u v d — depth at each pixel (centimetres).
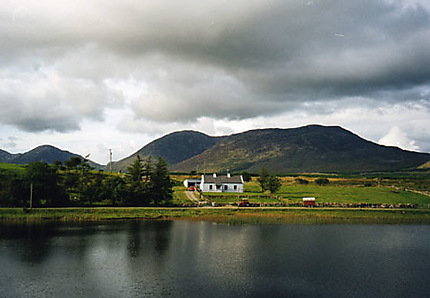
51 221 8750
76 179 11688
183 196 13512
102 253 5641
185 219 9250
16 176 10650
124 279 4372
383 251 5909
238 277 4475
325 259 5366
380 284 4272
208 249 5956
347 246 6234
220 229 7844
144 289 4028
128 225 8338
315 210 10538
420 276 4581
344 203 11606
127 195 11188
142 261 5191
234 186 15075
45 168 10656
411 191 15125
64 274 4562
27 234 7131
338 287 4153
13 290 3981
